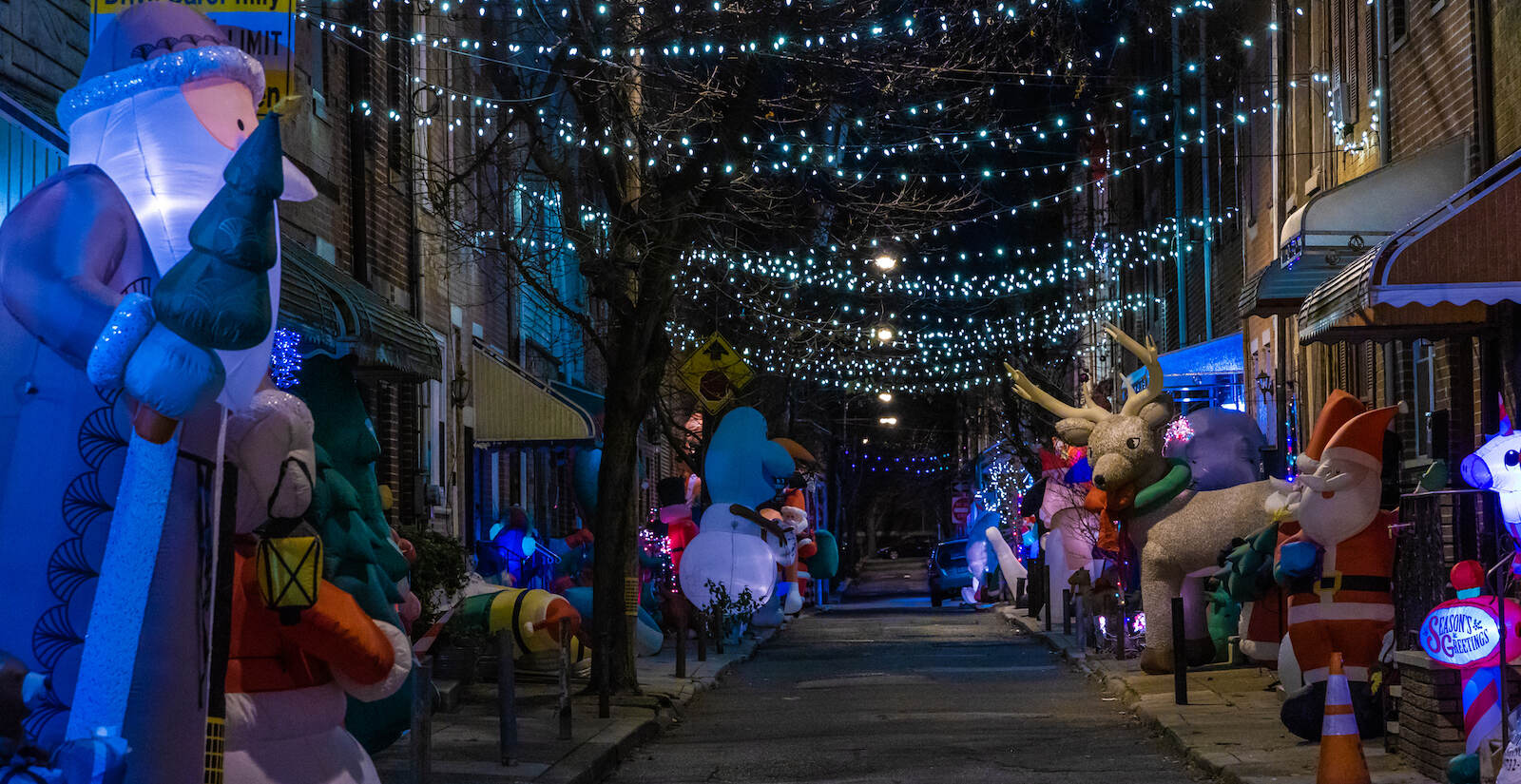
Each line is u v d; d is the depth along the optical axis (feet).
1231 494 57.41
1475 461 28.09
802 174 69.15
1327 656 36.88
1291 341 77.51
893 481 310.24
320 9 55.52
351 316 39.75
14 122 30.27
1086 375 139.03
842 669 73.72
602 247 60.90
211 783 17.52
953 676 68.03
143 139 17.20
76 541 16.07
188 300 15.17
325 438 29.12
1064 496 88.53
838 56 59.52
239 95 17.97
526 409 76.38
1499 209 39.96
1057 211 144.36
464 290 75.82
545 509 97.14
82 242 16.12
